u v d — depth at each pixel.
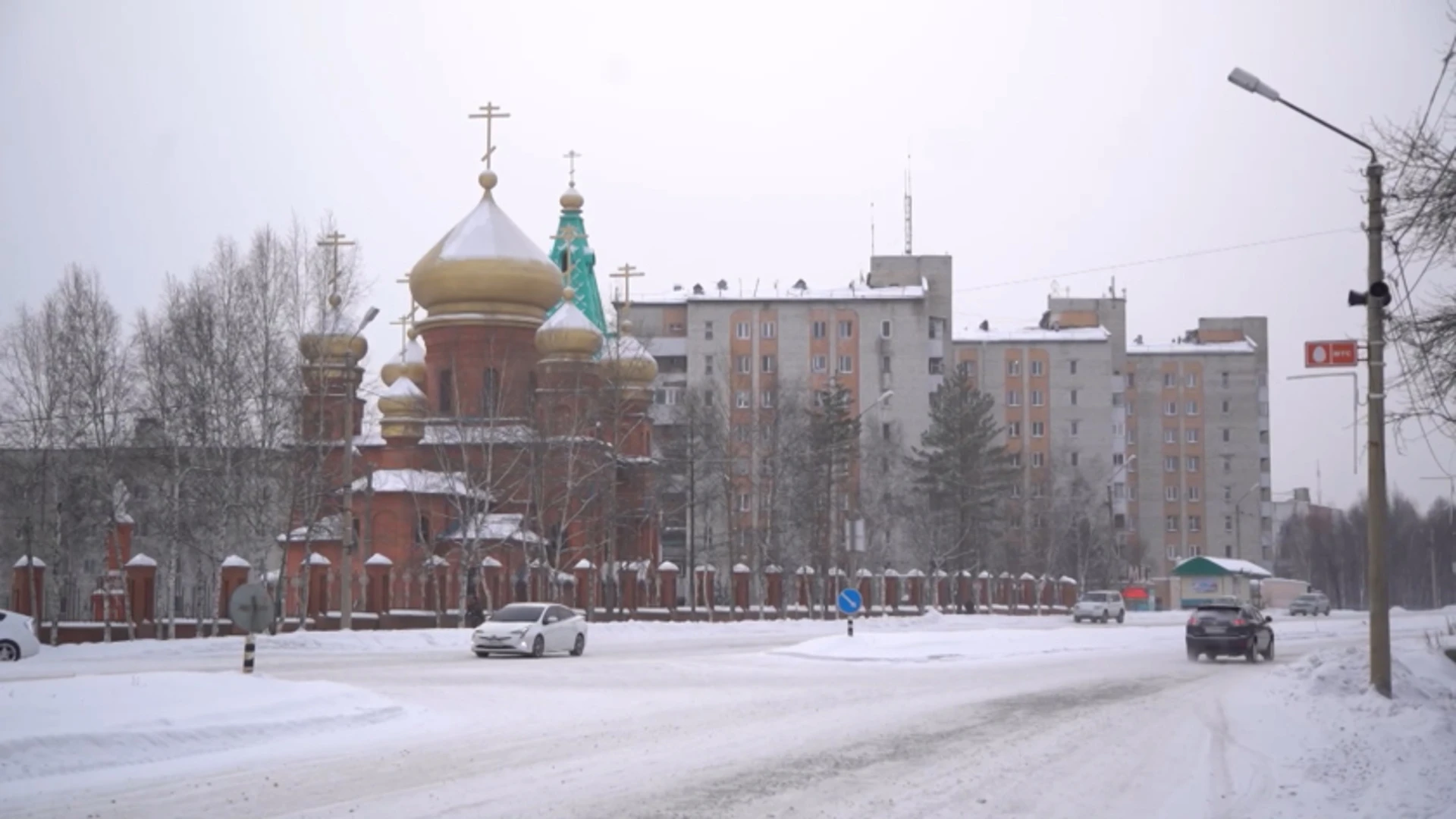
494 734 20.11
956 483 103.00
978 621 78.94
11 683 21.42
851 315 121.62
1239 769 17.09
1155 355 142.75
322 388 54.91
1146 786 15.61
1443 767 16.58
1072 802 14.37
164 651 45.19
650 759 17.11
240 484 56.06
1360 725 20.88
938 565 94.56
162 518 59.28
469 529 67.69
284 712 20.88
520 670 35.47
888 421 120.00
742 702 25.84
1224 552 141.12
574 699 26.52
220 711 19.83
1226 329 149.75
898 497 100.94
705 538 86.69
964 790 14.88
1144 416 142.38
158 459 56.97
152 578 55.38
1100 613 82.62
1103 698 27.16
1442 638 45.97
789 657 42.38
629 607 73.81
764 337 121.75
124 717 18.53
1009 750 18.52
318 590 60.28
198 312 55.12
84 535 66.75
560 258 90.62
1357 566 158.75
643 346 83.12
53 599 56.66
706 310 122.00
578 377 70.00
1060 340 134.00
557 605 43.91
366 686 29.89
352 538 50.69
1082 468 132.75
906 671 36.28
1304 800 14.70
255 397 55.19
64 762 16.33
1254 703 25.86
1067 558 118.12
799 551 85.25
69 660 40.97
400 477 70.19
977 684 31.17
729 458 75.81
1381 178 23.83
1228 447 142.12
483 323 76.81
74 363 57.78
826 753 17.81
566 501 63.97
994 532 109.50
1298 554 170.25
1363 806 14.27
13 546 69.19
